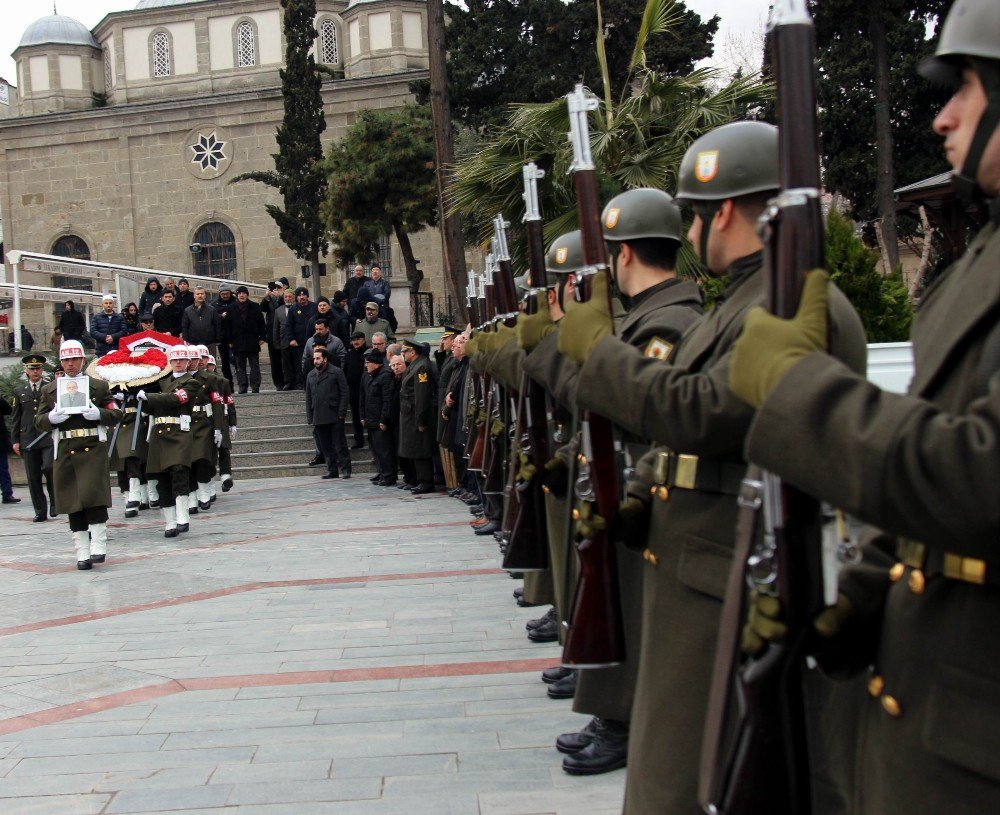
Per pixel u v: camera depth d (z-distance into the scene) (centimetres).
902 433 148
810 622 186
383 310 1989
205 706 517
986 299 156
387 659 582
